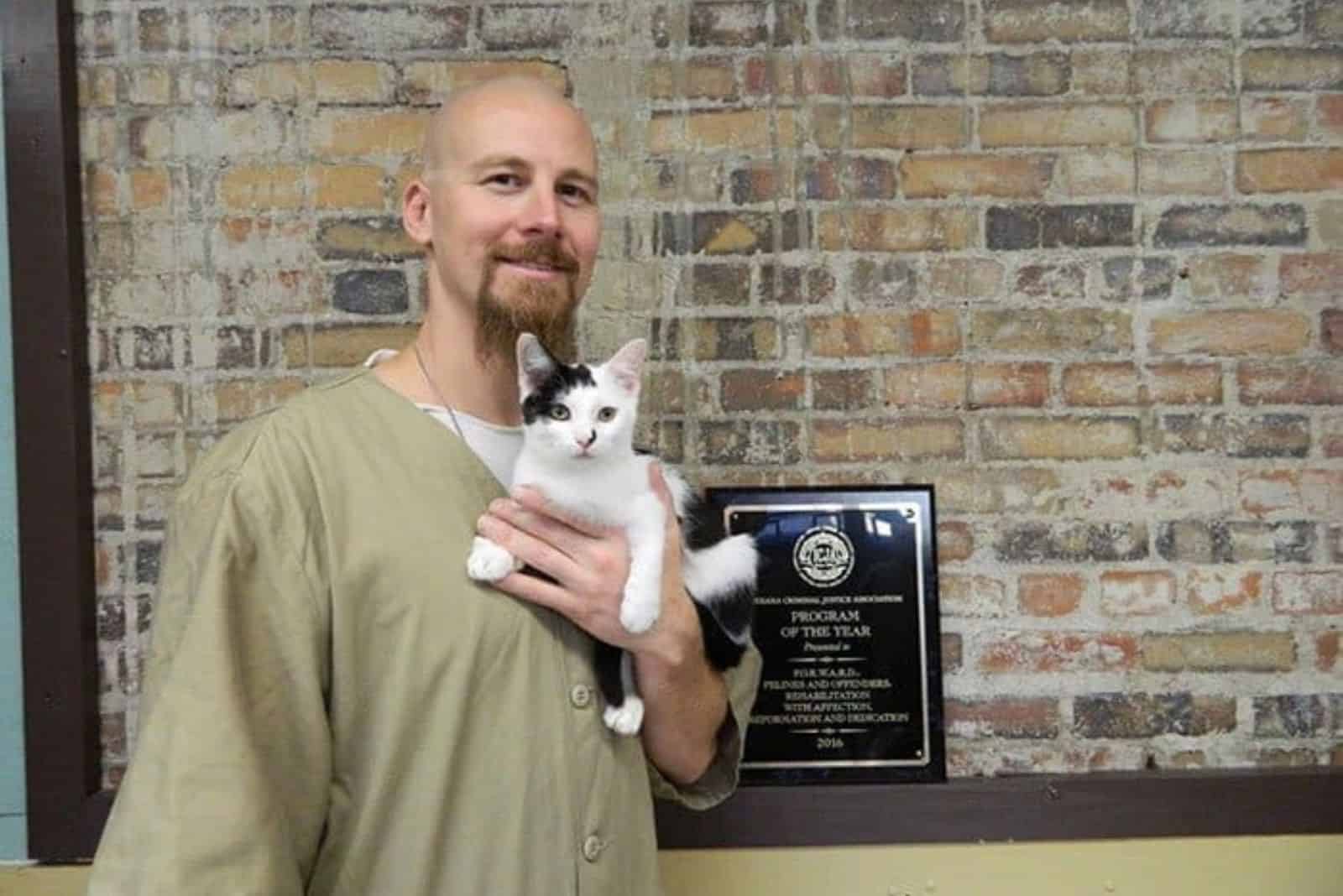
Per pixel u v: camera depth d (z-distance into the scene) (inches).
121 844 36.2
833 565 62.0
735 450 62.7
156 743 37.0
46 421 60.6
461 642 41.2
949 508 62.7
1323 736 62.8
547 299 44.3
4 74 60.4
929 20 62.7
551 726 42.2
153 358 62.2
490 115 44.5
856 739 61.7
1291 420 62.7
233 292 62.2
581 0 62.3
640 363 44.5
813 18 62.6
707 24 62.5
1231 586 62.8
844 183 62.7
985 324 62.7
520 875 41.0
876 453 62.8
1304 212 62.7
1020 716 62.9
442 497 42.8
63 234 60.6
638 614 42.1
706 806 51.7
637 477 44.1
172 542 41.4
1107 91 62.7
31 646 60.4
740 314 62.7
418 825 40.4
